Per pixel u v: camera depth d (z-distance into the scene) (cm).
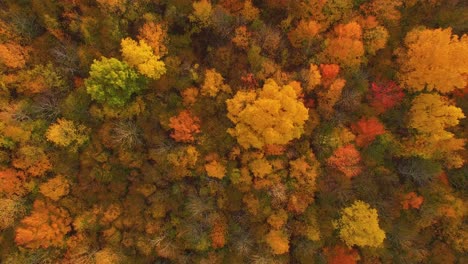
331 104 3300
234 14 3522
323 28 3547
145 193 3381
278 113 3009
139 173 3434
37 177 3412
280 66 3356
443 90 3300
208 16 3316
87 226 3397
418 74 3291
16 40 3384
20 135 3269
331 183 3362
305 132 3328
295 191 3344
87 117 3344
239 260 3344
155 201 3394
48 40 3488
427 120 3294
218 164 3312
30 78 3350
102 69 3005
